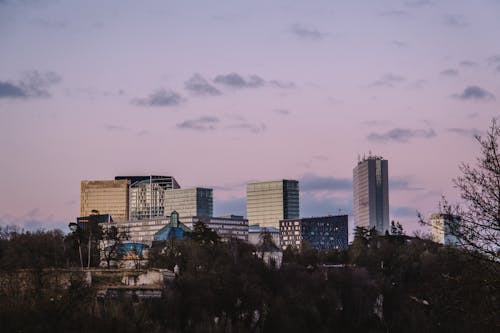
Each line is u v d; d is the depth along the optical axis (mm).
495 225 54156
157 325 199750
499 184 54344
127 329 171000
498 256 53812
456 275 56375
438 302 56531
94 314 167125
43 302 157500
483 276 53531
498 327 52375
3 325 147625
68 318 159125
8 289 164750
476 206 54906
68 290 172875
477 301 53875
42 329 151000
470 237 54500
